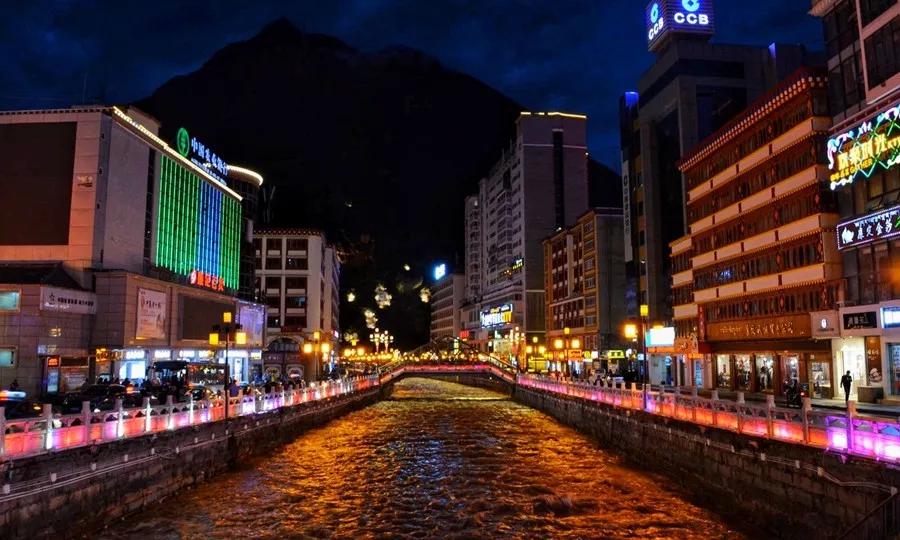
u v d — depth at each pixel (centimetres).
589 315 9269
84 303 4494
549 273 11269
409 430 4781
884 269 3484
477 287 16275
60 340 4259
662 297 7044
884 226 3384
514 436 4450
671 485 2761
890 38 3294
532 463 3362
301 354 9475
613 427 3762
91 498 1955
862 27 3494
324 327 10638
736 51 6775
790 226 4341
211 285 6650
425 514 2366
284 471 3125
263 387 4609
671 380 6681
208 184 6888
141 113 5616
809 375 4238
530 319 12025
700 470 2502
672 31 6825
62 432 1881
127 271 4834
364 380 6750
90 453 1952
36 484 1719
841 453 1664
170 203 5941
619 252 9031
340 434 4541
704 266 5722
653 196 7169
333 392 5397
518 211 12644
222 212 7288
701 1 6875
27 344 4034
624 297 8950
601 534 2091
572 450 3803
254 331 7800
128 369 4847
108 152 4828
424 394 9181
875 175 3512
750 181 4956
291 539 2058
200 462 2767
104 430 2098
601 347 8762
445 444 4059
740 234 5097
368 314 18112
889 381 3391
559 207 12269
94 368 4541
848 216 3781
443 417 5750
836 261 3947
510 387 7981
